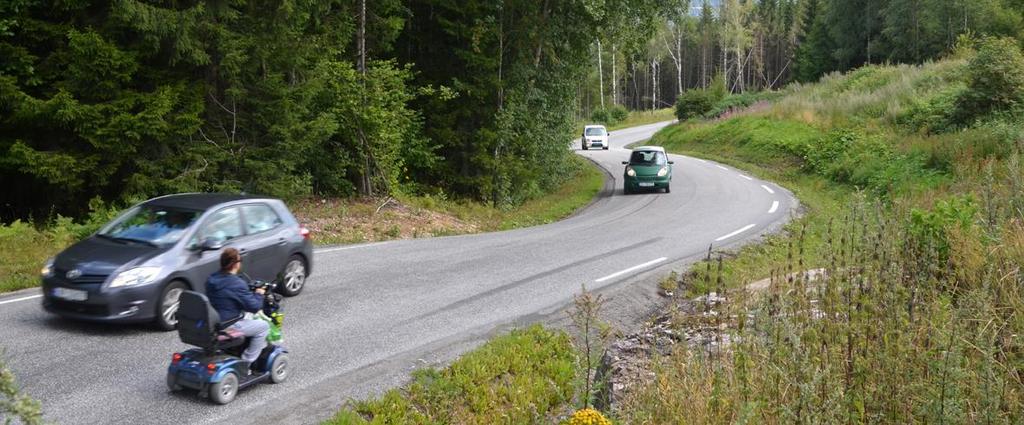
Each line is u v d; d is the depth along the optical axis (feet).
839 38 226.79
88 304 26.04
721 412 16.49
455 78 76.95
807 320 19.31
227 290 21.68
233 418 20.34
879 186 73.15
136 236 28.89
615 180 104.42
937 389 14.69
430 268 41.29
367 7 68.44
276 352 22.99
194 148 51.01
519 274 39.88
